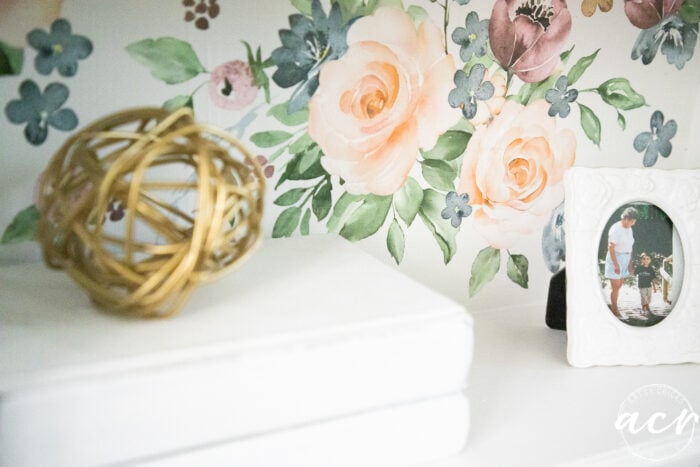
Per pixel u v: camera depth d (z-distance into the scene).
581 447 0.47
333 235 0.60
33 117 0.49
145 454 0.34
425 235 0.66
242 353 0.36
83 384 0.32
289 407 0.37
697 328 0.60
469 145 0.65
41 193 0.41
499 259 0.71
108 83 0.50
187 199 0.54
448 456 0.44
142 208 0.37
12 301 0.42
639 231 0.61
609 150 0.73
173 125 0.41
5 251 0.50
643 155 0.76
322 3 0.55
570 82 0.68
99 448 0.33
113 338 0.36
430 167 0.64
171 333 0.37
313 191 0.59
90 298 0.41
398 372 0.40
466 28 0.61
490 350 0.63
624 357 0.60
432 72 0.61
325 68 0.57
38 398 0.31
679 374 0.59
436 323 0.41
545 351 0.63
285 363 0.36
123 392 0.33
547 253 0.73
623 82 0.72
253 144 0.56
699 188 0.62
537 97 0.67
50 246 0.39
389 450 0.41
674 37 0.73
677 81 0.75
